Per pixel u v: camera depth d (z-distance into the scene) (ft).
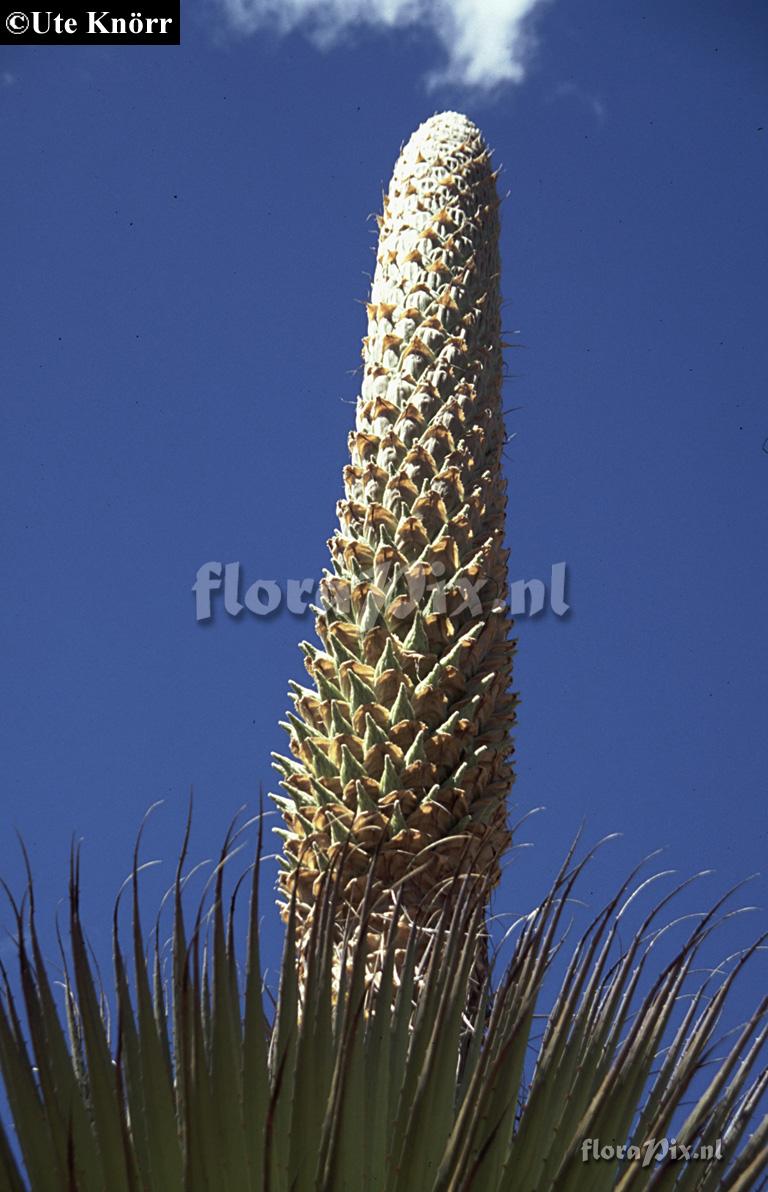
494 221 22.12
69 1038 11.89
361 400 20.13
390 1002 12.34
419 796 16.34
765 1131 11.71
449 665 17.06
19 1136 11.00
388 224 21.91
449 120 22.94
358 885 15.70
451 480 18.51
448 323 20.21
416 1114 11.24
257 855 11.77
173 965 11.51
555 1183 11.24
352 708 17.10
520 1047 12.09
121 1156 10.84
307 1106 11.09
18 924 11.37
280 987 11.94
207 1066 11.03
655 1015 12.35
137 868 11.60
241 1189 10.91
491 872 16.08
